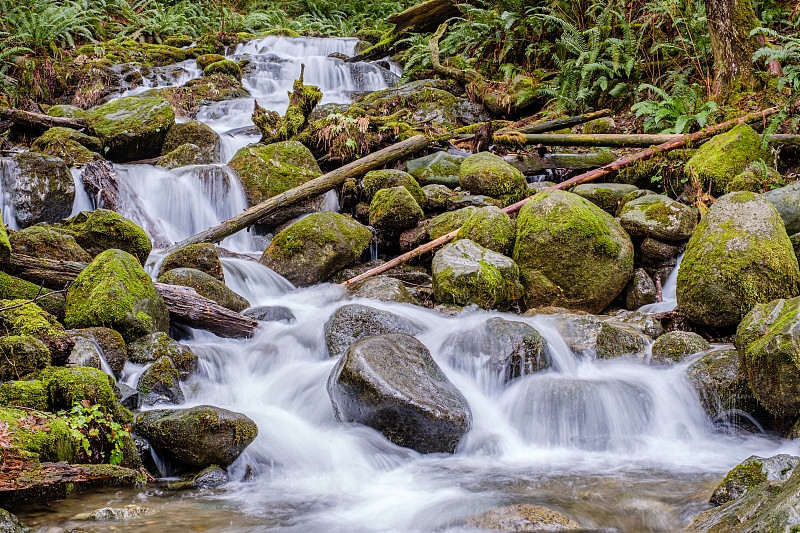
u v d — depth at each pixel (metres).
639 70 11.28
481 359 5.29
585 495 3.75
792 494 2.51
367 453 4.33
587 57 11.42
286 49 16.69
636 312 6.76
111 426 3.77
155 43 16.86
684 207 7.31
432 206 8.52
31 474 3.23
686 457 4.56
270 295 7.32
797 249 6.22
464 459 4.47
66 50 14.38
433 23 15.34
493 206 7.60
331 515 3.49
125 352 4.85
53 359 4.31
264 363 5.64
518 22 13.27
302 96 10.70
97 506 3.42
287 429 4.62
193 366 5.12
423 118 11.89
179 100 12.75
